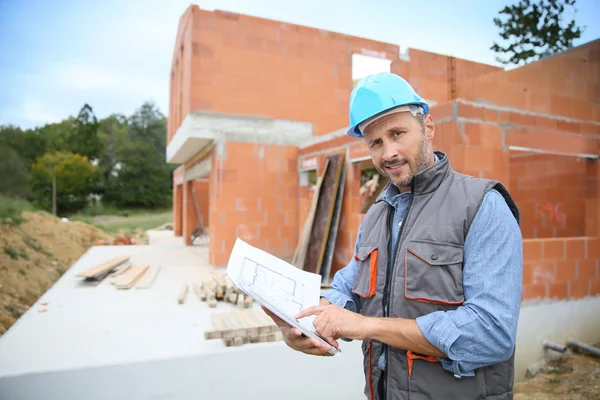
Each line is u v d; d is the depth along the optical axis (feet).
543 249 16.46
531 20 27.25
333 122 30.40
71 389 9.96
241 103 27.76
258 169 27.17
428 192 4.27
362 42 31.58
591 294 17.43
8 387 9.54
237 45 27.78
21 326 13.47
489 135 15.29
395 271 4.21
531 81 18.85
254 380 11.22
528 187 27.20
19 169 97.04
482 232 3.76
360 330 3.78
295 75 29.37
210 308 15.81
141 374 10.46
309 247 23.09
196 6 26.81
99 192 131.44
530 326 15.96
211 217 27.53
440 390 3.84
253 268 4.70
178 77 33.22
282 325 4.43
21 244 39.09
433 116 15.61
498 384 3.82
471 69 34.30
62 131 130.82
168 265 26.71
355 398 12.05
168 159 39.65
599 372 14.53
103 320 14.16
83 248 50.19
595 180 18.43
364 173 45.47
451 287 3.80
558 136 17.13
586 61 18.79
